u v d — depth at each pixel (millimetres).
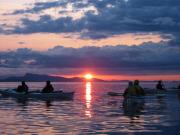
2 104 36406
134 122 21375
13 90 49406
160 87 59219
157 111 28500
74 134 17047
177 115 25453
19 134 16922
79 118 23453
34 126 19500
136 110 29438
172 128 18984
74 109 30422
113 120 22344
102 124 20406
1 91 48750
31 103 38062
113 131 17922
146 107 32531
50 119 22859
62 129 18469
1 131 17750
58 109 30438
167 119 22984
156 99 45344
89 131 17906
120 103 37875
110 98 47406
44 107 32688
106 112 27641
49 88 46688
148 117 24094
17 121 21750
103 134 17062
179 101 41281
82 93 65688
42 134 16984
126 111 28531
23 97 46688
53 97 46250
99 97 50094
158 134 17188
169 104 36406
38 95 46062
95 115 25391
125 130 18281
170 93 62781
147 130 18297
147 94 57094
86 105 35125
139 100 42469
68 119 22844
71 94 47156
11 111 28516
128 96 42469
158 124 20531
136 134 17141
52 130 18156
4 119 22828
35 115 25375
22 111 28516
